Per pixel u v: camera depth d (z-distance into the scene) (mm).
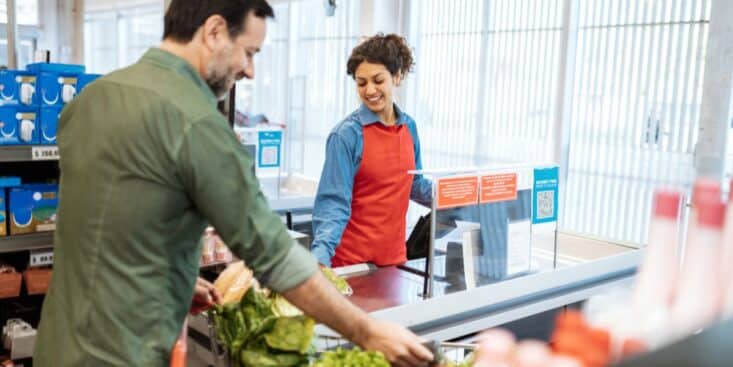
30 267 3420
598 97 4242
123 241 1548
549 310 2738
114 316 1569
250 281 1941
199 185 1506
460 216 2471
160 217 1540
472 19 4941
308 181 5684
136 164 1520
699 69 3730
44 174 3629
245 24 1630
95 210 1560
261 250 1506
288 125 6293
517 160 4723
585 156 4352
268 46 6410
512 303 2436
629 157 4102
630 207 4113
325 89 5898
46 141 3217
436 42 5246
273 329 1621
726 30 3576
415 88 5430
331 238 2725
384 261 2994
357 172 2908
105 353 1586
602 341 862
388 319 2074
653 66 3939
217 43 1611
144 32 7238
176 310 1641
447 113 5207
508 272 2627
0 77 3104
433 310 2180
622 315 851
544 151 4539
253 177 1542
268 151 4902
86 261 1588
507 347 1108
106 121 1559
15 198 3252
